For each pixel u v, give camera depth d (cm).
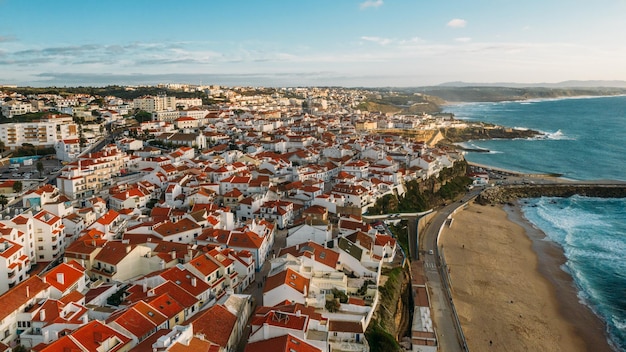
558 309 13575
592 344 11894
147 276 10462
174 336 7188
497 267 16388
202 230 14200
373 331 9831
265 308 9069
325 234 13238
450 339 11494
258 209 17038
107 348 7388
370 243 13812
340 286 10781
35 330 8081
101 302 9662
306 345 7656
